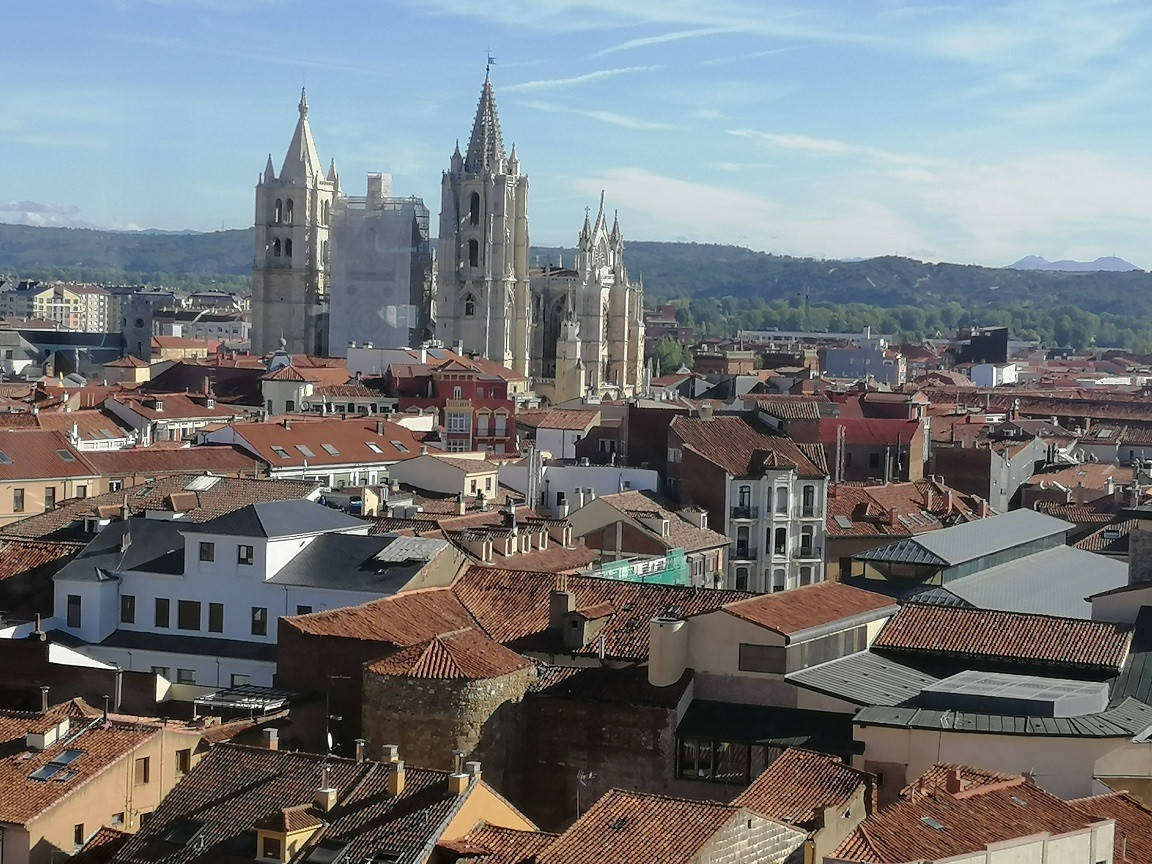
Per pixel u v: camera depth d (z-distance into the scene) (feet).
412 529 510.17
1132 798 295.07
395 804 287.07
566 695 355.77
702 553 615.16
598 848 266.77
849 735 338.34
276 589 432.25
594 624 393.09
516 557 501.56
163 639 439.22
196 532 440.45
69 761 325.01
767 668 351.05
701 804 274.36
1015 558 539.29
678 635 355.36
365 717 351.05
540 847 274.57
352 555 440.86
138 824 327.88
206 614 438.81
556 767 354.95
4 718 340.18
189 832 291.38
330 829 284.82
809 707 346.54
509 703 352.08
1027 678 355.15
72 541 497.46
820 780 299.38
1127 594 401.90
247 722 353.92
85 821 318.24
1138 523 453.58
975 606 474.08
